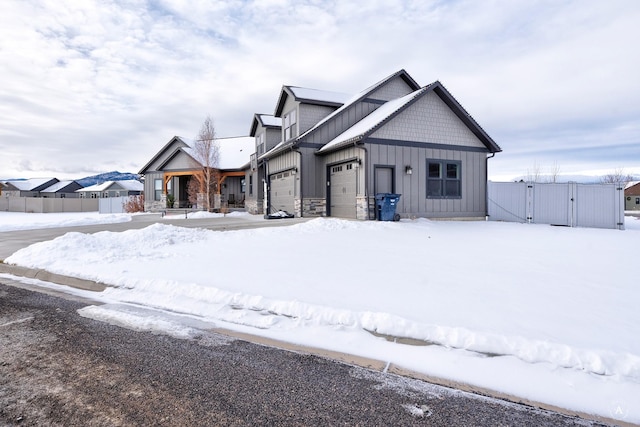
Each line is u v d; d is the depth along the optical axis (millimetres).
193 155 25141
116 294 4883
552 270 5457
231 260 6324
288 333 3459
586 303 3863
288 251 7145
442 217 14266
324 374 2645
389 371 2705
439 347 3049
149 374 2615
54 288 5398
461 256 6602
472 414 2113
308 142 15273
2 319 3904
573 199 14992
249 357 2939
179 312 4145
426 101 14070
